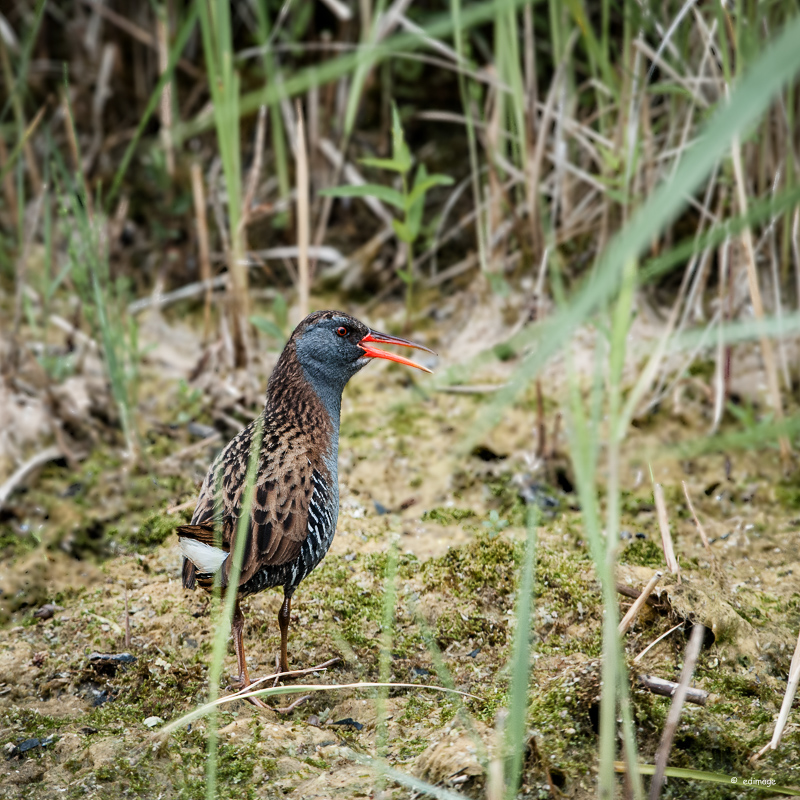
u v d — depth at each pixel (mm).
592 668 6969
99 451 10414
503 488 9773
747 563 8719
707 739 6668
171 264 12664
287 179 12492
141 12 13805
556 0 10203
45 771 6883
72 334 11289
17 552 9258
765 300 10812
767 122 10156
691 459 9938
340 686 6164
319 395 8484
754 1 9844
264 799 6484
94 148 13555
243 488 7473
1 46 12781
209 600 8453
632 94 9898
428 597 8336
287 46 12047
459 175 12930
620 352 5340
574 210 11414
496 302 11578
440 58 13469
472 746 6500
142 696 7609
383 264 12453
